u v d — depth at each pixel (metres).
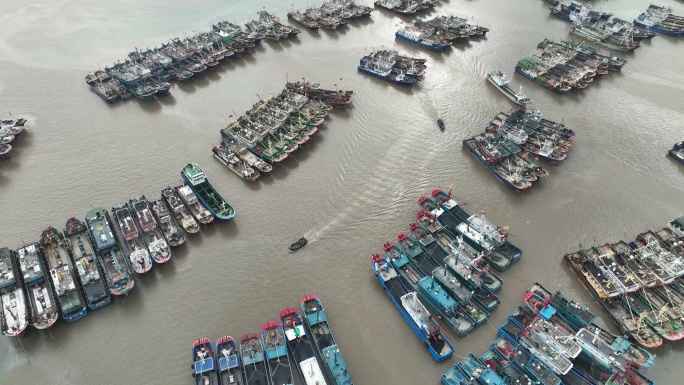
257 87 157.75
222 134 132.25
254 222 109.69
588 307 93.25
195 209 109.69
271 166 123.56
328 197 116.88
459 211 111.00
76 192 115.56
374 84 160.88
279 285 96.19
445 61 175.62
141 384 80.06
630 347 83.00
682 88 162.88
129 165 123.88
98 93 148.75
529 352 81.75
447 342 84.12
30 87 152.38
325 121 142.00
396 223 110.06
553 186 121.44
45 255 97.00
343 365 78.50
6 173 120.69
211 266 99.75
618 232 109.69
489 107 150.50
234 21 198.12
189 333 87.69
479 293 92.56
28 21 191.38
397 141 135.38
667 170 127.62
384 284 93.62
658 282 95.75
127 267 95.56
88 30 187.38
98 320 89.06
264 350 81.88
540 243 106.00
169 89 153.88
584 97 156.88
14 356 83.19
